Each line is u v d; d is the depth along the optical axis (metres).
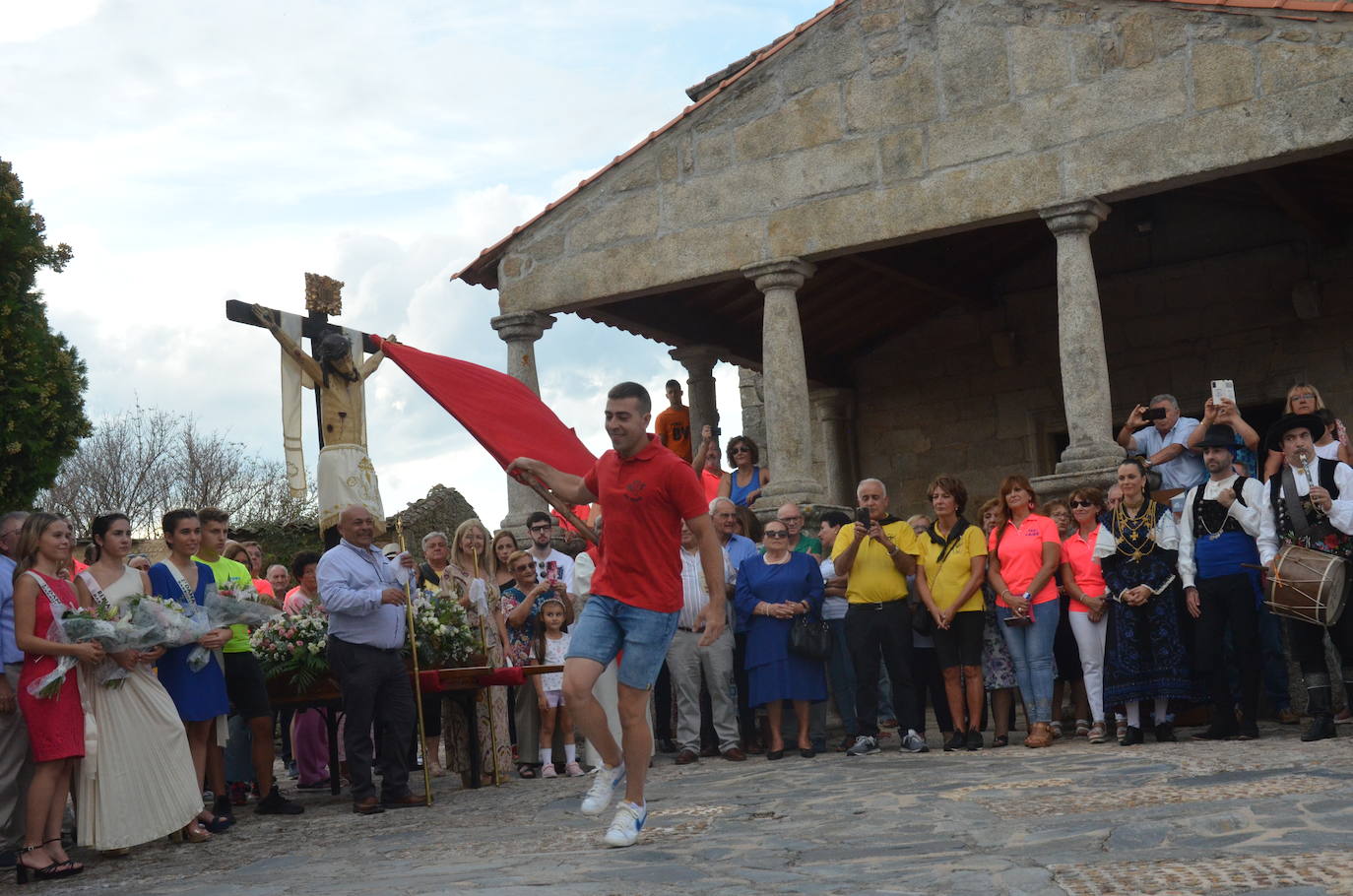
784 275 13.48
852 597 10.67
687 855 5.78
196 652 8.28
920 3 13.00
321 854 6.98
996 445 17.95
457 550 11.11
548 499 6.90
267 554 24.33
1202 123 11.76
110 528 8.03
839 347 18.48
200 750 8.42
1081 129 12.26
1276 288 16.25
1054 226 12.36
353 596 8.80
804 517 12.55
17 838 7.65
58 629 7.27
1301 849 4.86
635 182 14.27
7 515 7.99
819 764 9.77
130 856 7.71
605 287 14.33
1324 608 8.50
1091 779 7.33
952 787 7.53
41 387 18.34
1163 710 9.72
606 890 4.94
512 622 10.92
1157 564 9.72
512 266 14.76
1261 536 9.21
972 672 10.29
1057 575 10.32
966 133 12.75
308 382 10.94
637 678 6.06
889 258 15.75
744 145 13.76
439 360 11.06
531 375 14.71
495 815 8.13
